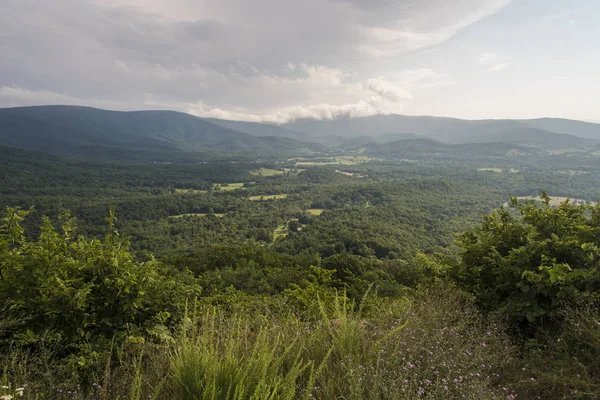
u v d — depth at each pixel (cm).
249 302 494
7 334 225
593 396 195
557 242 300
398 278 1493
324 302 387
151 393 182
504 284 310
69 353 237
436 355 217
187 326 266
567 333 243
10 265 254
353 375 182
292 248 5781
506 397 195
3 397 157
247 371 175
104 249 308
